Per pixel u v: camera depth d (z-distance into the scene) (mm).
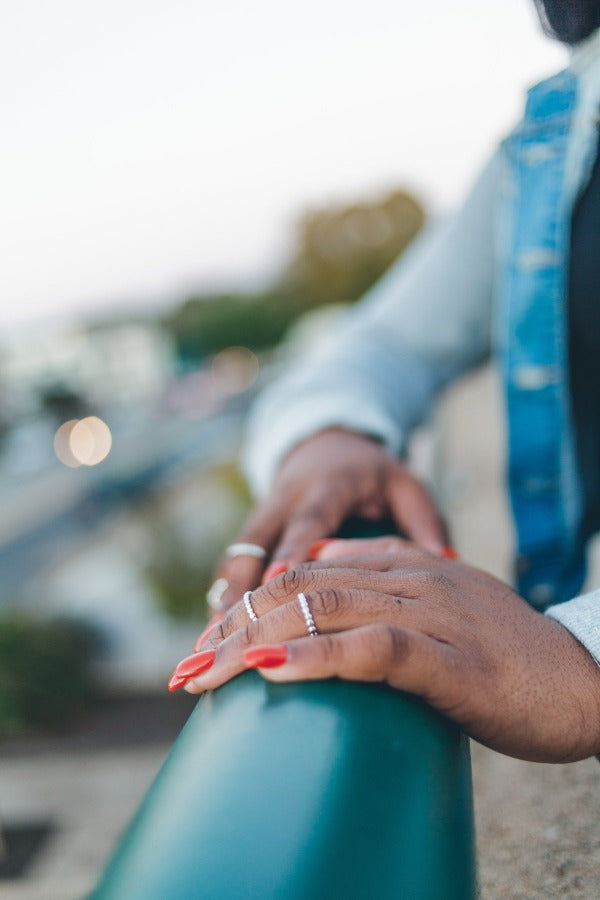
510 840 632
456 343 984
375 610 469
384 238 39312
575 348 723
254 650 425
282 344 53969
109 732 6406
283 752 386
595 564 1104
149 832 365
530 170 727
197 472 15344
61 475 18172
